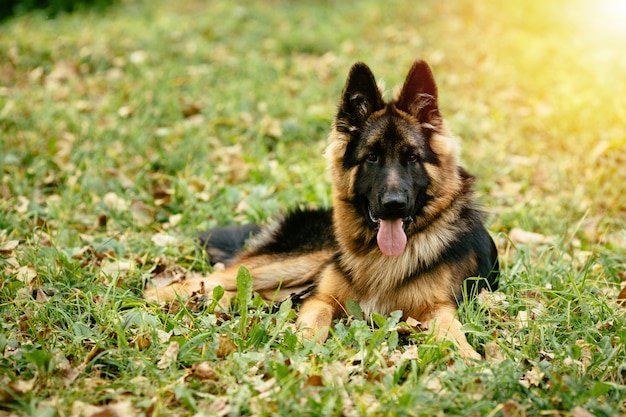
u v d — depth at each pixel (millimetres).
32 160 7883
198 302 5172
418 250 5094
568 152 8422
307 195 7176
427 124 5176
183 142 8305
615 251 6199
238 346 4309
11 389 3723
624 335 4219
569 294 4934
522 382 3918
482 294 5070
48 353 3984
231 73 10977
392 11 14320
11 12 14000
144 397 3814
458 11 14531
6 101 9195
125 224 6645
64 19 13125
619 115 8992
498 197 7387
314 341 4254
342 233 5398
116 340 4422
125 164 7930
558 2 15414
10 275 5203
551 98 9875
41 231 6152
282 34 12828
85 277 5406
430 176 5090
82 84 10281
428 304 5047
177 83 10367
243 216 7012
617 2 15570
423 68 5145
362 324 4426
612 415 3547
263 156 8188
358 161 5184
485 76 10844
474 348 4508
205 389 3902
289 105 9500
